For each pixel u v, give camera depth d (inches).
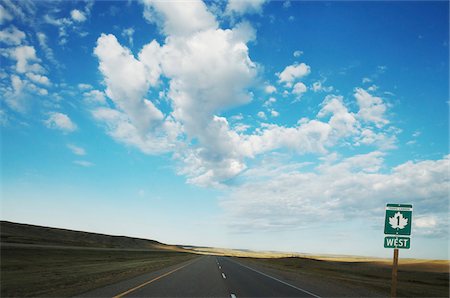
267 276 1050.7
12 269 1042.1
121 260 2054.6
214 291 623.8
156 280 761.0
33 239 3988.7
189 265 1466.5
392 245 467.2
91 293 536.4
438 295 931.3
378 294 741.3
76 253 2389.3
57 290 567.8
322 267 2615.7
